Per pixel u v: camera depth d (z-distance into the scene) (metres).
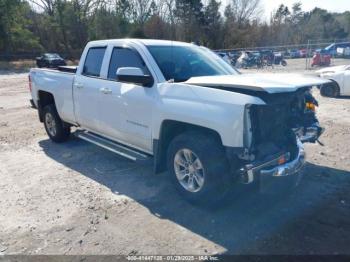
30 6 50.62
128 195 3.98
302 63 30.19
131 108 4.11
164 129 3.78
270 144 3.33
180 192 3.72
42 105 6.40
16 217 3.51
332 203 3.67
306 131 3.87
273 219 3.37
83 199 3.89
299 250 2.88
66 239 3.10
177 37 58.94
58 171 4.79
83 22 53.41
